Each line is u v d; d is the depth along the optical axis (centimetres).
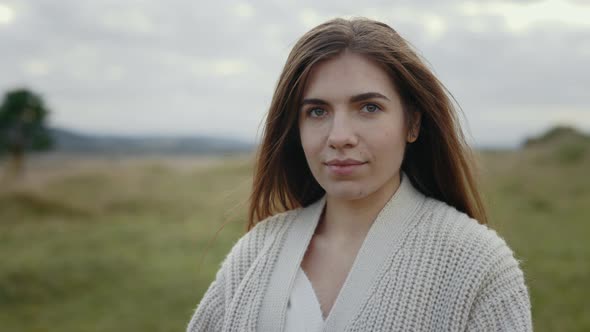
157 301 657
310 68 136
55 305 656
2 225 1111
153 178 1755
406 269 130
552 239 867
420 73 142
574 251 781
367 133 132
